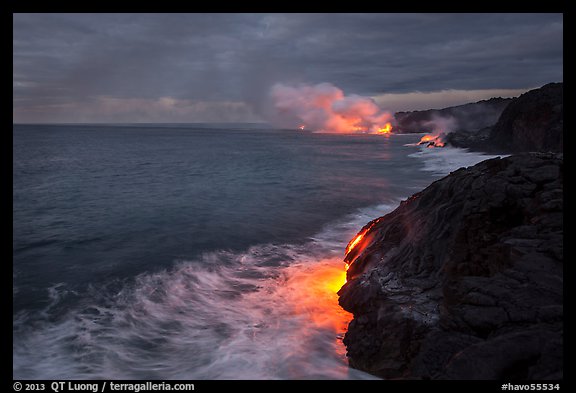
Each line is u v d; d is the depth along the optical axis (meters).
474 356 5.51
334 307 10.29
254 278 12.89
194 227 20.45
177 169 49.03
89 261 15.09
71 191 32.41
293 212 23.92
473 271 8.34
